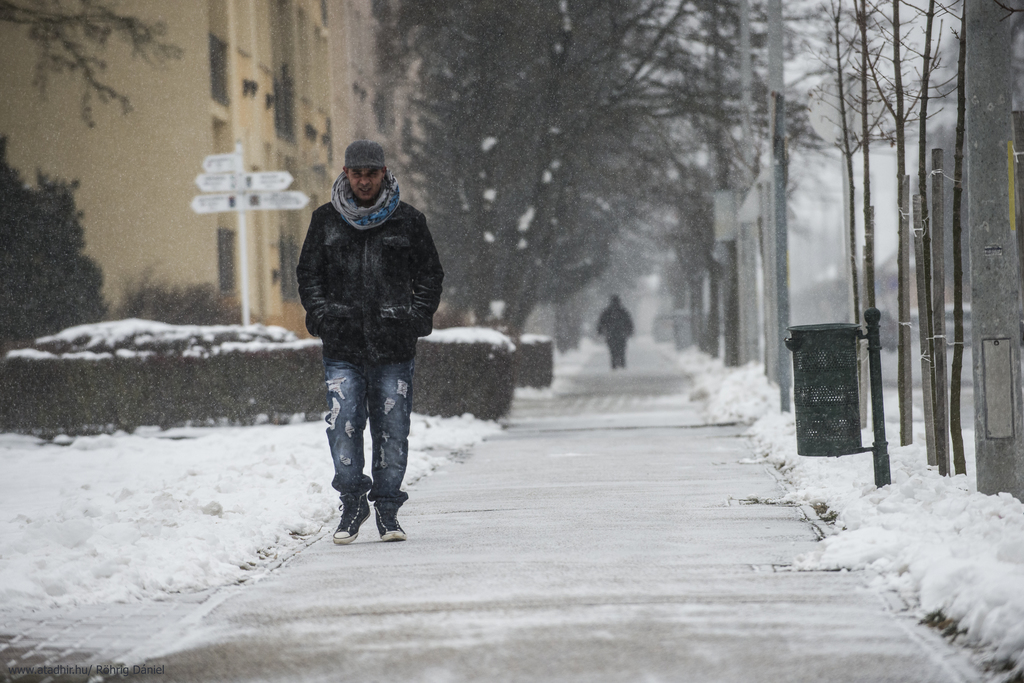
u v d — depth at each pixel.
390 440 21.06
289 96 93.50
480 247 73.94
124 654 14.15
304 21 93.19
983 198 21.84
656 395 70.19
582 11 73.62
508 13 73.50
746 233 70.50
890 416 39.84
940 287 24.97
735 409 48.75
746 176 75.94
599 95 75.50
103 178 73.62
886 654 13.17
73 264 71.19
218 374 47.72
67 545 20.25
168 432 46.25
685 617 14.92
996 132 21.78
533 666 12.98
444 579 17.62
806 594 16.03
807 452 27.03
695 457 34.28
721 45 73.81
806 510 23.23
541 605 15.75
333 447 20.89
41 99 72.69
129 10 75.00
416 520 23.77
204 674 13.17
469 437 42.81
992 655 12.92
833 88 37.00
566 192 77.19
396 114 80.62
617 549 19.61
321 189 93.94
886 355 77.56
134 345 52.88
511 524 22.70
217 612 16.19
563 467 32.84
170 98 75.06
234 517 23.09
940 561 16.02
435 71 75.81
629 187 84.06
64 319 70.81
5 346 64.62
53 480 32.78
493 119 73.88
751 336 70.44
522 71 74.31
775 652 13.30
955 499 20.64
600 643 13.80
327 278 20.77
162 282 73.31
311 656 13.70
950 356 62.06
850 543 18.45
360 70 85.56
